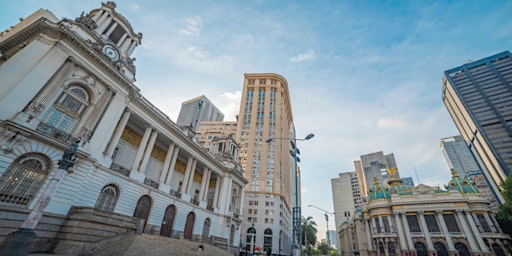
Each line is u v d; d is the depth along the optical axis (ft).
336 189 544.62
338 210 515.09
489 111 310.86
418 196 177.27
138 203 82.53
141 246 54.85
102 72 71.46
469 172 417.90
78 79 65.21
